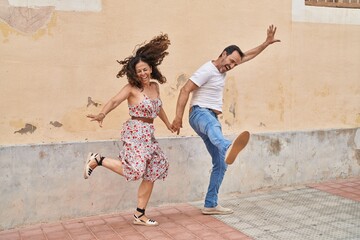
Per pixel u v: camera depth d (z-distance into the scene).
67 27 4.94
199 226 4.66
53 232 4.61
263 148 5.97
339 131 6.47
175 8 5.42
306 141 6.25
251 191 5.94
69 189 4.99
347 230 4.42
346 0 6.45
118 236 4.43
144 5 5.27
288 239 4.21
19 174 4.77
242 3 5.78
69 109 5.00
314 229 4.46
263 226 4.60
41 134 4.89
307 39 6.21
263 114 6.01
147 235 4.43
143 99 4.55
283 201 5.49
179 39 5.47
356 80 6.58
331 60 6.38
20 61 4.78
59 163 4.93
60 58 4.93
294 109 6.20
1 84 4.71
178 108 4.86
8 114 4.75
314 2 6.22
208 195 5.03
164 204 5.45
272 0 5.95
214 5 5.62
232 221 4.79
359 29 6.52
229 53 4.74
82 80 5.04
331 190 5.96
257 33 5.89
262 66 5.96
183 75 5.52
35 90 4.85
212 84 4.82
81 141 5.02
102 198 5.14
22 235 4.55
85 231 4.61
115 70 5.17
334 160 6.48
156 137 5.39
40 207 4.88
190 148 5.54
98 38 5.07
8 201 4.73
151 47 4.57
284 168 6.13
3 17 4.69
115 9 5.13
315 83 6.31
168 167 4.95
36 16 4.81
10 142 4.77
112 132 5.20
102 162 4.52
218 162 4.94
